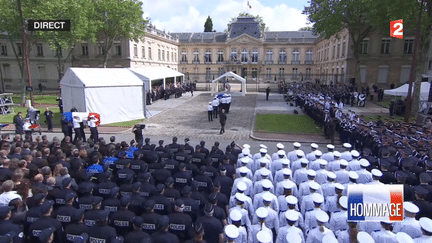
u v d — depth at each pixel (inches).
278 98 1619.1
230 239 181.6
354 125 593.3
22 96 1218.6
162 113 1046.4
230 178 309.4
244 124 863.7
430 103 882.8
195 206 239.6
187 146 419.5
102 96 821.9
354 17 1327.5
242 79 1732.3
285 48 2915.8
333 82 2053.4
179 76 1926.7
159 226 189.9
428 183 289.9
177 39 2955.2
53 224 202.2
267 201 235.8
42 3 1132.5
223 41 3002.0
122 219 215.6
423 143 418.6
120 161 325.7
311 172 282.5
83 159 358.6
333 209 265.0
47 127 782.5
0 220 203.6
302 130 784.9
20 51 1945.1
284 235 214.1
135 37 1627.7
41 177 268.7
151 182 292.2
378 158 429.7
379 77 1708.9
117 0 1439.5
